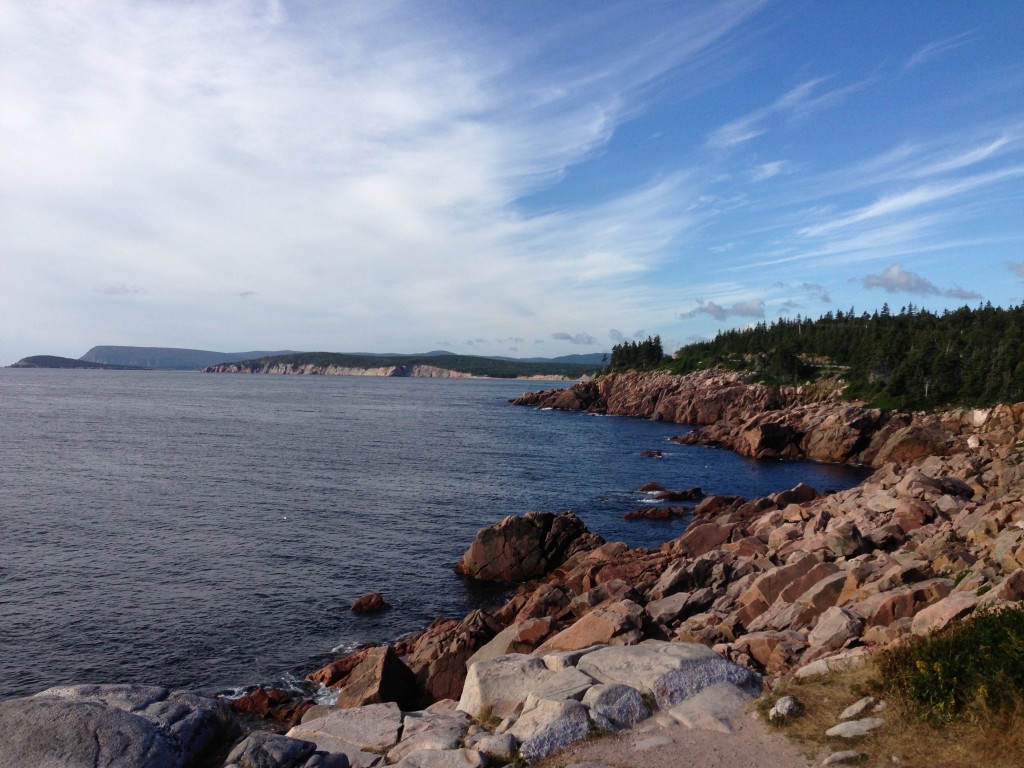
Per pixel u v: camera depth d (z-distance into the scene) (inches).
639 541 1819.6
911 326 6712.6
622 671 531.2
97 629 1164.5
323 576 1465.3
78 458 2822.3
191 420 4739.2
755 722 465.4
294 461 2947.8
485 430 4621.1
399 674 897.5
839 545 1050.7
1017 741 368.8
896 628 610.9
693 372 6289.4
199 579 1413.6
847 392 4650.6
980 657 442.6
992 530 962.1
